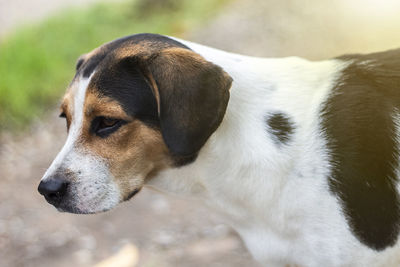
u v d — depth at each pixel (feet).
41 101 31.76
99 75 10.14
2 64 34.12
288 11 37.70
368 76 10.51
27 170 26.13
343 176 10.07
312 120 10.43
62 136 28.63
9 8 50.80
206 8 41.60
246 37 35.55
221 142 10.51
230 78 9.86
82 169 10.19
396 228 10.24
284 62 11.27
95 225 21.53
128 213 22.00
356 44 32.17
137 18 42.75
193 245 19.33
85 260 19.57
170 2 42.70
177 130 9.62
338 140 10.17
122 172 10.32
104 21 41.83
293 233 10.68
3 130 29.84
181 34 37.91
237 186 10.71
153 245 19.75
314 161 10.26
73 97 10.30
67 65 35.58
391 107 10.19
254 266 17.46
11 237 21.30
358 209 10.08
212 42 35.58
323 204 10.23
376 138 10.05
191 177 10.94
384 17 34.12
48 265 19.61
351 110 10.23
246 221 11.27
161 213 21.72
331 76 10.80
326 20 35.53
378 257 10.42
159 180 11.02
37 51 35.45
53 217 22.41
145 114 10.09
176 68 9.75
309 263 10.77
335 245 10.29
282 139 10.41
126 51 10.24
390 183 10.08
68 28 40.16
